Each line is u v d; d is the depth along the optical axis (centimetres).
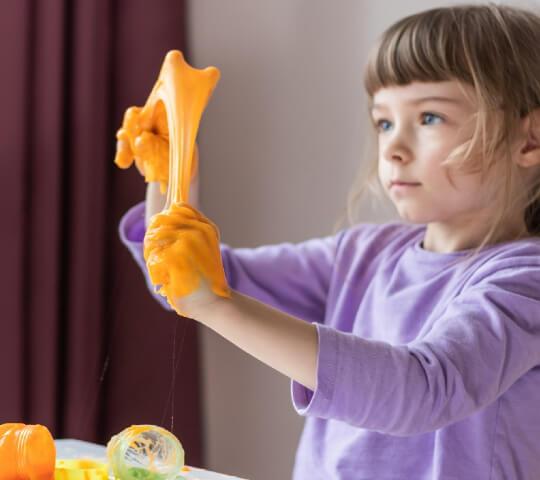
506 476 95
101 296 144
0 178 135
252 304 74
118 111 147
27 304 139
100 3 143
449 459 95
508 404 95
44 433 73
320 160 148
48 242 139
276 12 151
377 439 101
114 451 73
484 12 103
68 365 142
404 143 99
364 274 115
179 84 82
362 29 143
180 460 73
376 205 141
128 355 149
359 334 111
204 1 156
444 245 107
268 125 153
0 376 135
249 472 155
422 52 98
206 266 71
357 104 144
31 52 138
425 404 77
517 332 86
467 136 98
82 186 142
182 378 151
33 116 139
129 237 118
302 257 121
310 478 107
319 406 75
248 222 155
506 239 103
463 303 88
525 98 101
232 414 156
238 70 155
